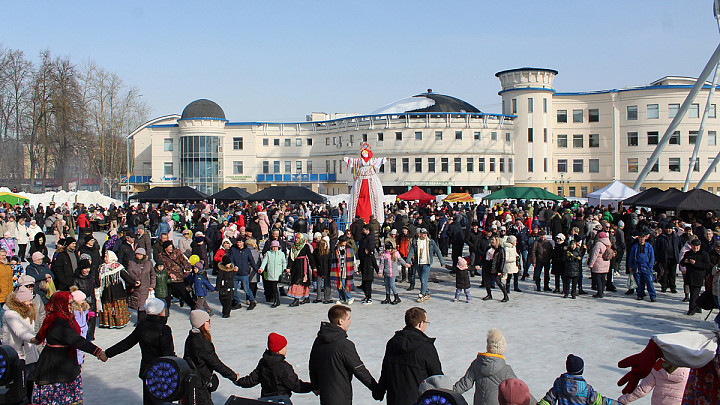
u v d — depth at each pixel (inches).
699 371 211.2
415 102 2736.2
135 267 493.4
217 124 2918.3
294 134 2950.3
